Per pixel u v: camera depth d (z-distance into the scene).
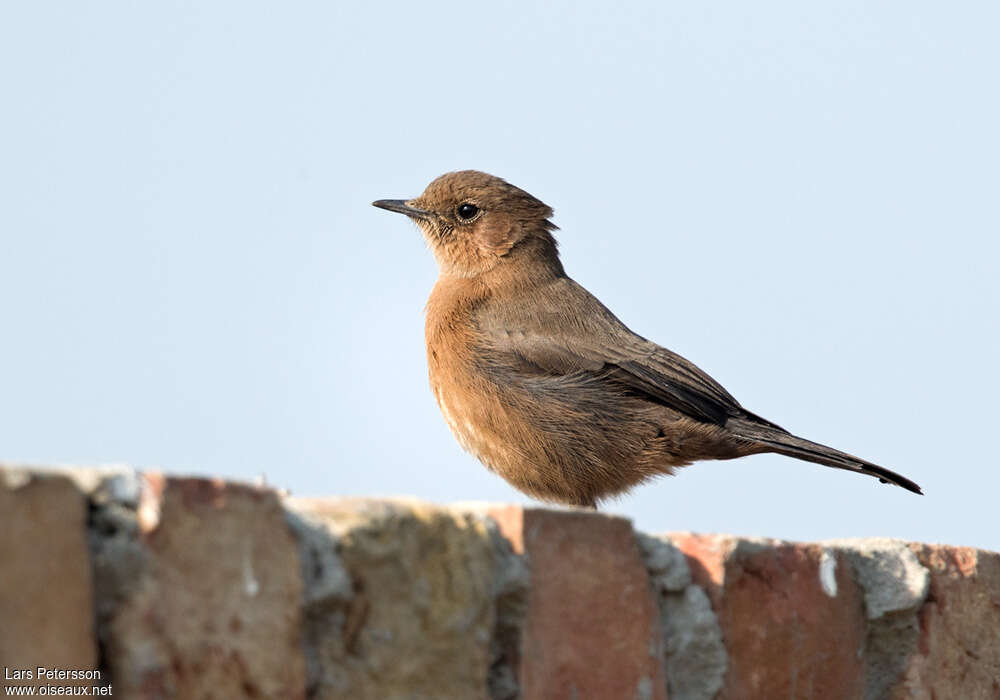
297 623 6.47
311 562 6.65
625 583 8.59
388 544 6.97
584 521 8.38
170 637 5.90
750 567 9.58
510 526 7.87
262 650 6.27
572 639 8.12
